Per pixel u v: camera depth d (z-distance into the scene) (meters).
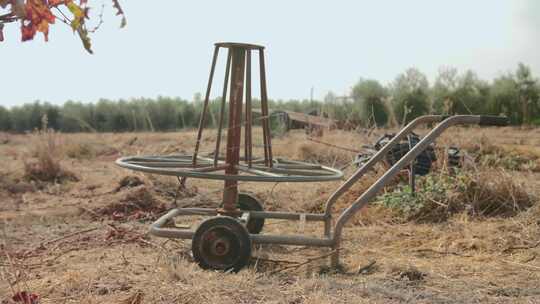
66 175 10.33
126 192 7.88
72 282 4.02
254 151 14.37
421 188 7.47
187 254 5.05
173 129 30.41
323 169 5.52
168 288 3.89
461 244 5.63
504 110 24.48
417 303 3.83
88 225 6.63
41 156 10.39
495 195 7.07
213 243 4.46
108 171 11.74
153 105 30.92
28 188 9.11
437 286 4.31
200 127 4.96
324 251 5.43
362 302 3.76
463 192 7.12
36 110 32.34
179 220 6.91
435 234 6.07
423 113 23.30
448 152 8.37
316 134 15.08
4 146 19.17
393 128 12.98
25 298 3.32
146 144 17.55
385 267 4.78
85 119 30.91
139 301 3.61
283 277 4.41
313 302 3.70
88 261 4.81
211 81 4.88
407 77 24.41
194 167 5.01
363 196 4.59
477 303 3.88
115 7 1.55
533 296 4.08
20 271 3.58
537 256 5.27
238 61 4.85
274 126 18.36
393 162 8.08
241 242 4.46
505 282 4.46
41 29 1.49
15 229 6.30
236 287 3.98
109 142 18.50
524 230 6.00
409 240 5.88
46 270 4.50
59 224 6.68
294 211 7.57
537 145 15.40
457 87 25.33
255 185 9.41
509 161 10.63
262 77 4.98
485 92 25.59
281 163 5.87
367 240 5.92
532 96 24.83
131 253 5.09
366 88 23.16
